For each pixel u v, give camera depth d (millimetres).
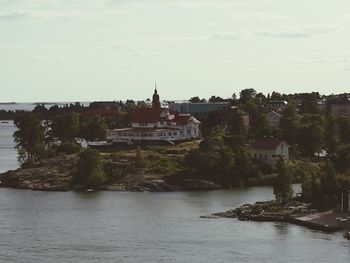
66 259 191875
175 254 197250
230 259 191625
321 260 190250
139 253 198625
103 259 191875
